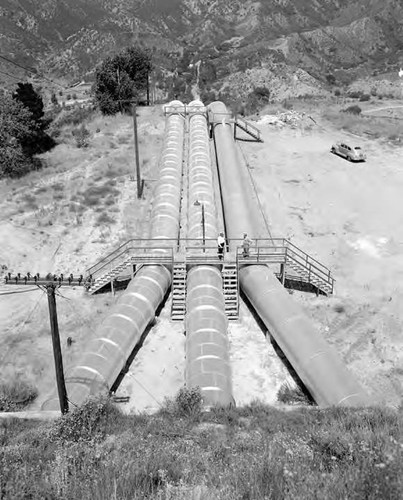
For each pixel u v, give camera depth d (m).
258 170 49.53
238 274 30.69
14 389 23.08
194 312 25.81
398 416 15.93
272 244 33.69
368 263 33.97
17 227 38.66
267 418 17.55
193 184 41.16
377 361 25.08
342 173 48.75
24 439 15.48
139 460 12.30
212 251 31.88
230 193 40.03
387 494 9.02
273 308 26.20
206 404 19.61
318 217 40.50
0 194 45.09
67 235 38.03
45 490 10.59
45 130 63.06
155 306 27.83
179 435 15.87
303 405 21.22
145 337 27.39
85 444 13.85
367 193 44.38
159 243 32.78
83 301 30.72
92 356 22.81
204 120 58.38
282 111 70.00
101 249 36.25
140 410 21.56
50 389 23.70
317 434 13.45
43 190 45.62
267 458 11.70
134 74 77.00
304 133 60.44
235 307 29.09
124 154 54.25
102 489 10.43
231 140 51.97
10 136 51.28
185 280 30.33
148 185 46.44
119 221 40.09
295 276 32.19
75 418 16.39
